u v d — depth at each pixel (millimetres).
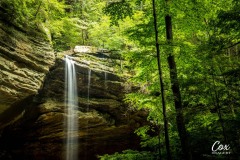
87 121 18250
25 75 13930
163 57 9539
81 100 18406
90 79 18734
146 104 10312
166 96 9492
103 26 22078
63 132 18031
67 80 17969
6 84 12812
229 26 7078
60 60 17812
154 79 10891
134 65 9656
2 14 13398
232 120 8570
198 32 10836
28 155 18422
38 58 15070
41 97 16922
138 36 9367
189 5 9758
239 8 6984
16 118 15398
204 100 9031
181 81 8805
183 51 9141
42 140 18016
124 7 9492
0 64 12516
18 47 13898
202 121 9969
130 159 12102
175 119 9172
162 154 11805
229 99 8711
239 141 8992
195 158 11641
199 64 8984
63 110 17406
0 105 13297
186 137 8766
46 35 16609
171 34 9594
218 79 8852
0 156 17500
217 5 10375
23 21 14922
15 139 17734
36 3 16906
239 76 7277
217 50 7891
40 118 16812
